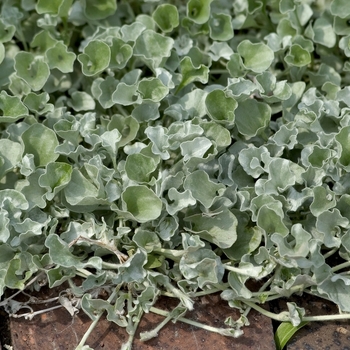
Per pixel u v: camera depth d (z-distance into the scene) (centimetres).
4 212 97
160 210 97
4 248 97
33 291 99
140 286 97
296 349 96
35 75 107
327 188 99
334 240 96
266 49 107
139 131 105
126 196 98
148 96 104
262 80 105
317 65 113
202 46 114
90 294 97
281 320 97
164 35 112
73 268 97
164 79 105
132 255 97
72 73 111
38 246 99
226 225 98
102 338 96
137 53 108
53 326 97
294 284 96
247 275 96
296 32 111
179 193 98
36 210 100
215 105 102
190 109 105
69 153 101
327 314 98
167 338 96
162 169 103
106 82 107
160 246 97
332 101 103
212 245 101
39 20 112
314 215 98
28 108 105
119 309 96
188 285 98
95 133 103
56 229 101
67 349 96
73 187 100
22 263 97
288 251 95
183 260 97
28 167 99
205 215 98
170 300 98
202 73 106
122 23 116
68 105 108
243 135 104
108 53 106
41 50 112
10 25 110
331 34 111
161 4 113
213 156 99
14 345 97
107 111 109
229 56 109
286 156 104
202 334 96
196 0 111
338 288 96
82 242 97
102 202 99
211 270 96
